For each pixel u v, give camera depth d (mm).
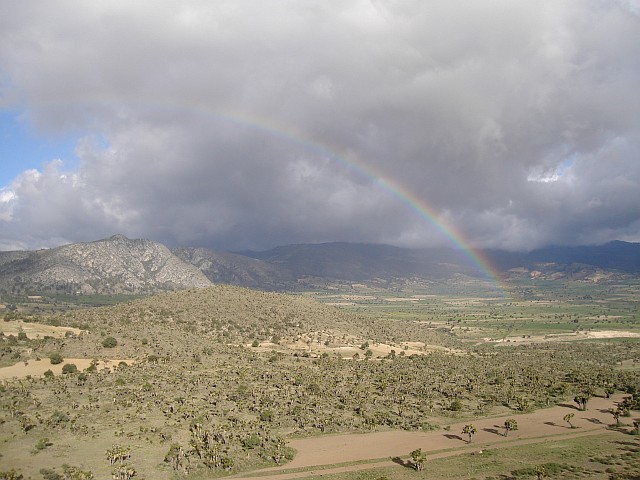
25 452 77000
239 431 96312
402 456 88438
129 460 77625
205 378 133125
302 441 96812
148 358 148625
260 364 160375
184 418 99875
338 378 148750
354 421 109250
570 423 111000
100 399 107562
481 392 140375
